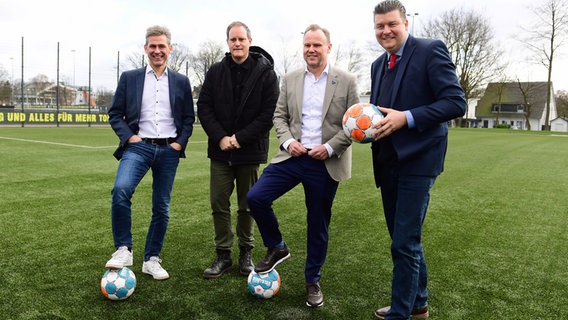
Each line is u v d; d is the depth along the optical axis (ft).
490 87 197.36
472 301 9.96
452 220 17.65
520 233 15.90
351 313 9.23
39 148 41.04
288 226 16.07
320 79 9.93
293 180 9.88
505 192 24.23
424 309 9.01
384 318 8.39
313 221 9.77
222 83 10.96
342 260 12.53
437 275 11.53
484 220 17.74
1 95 152.15
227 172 11.15
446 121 7.68
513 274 11.75
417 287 8.20
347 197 21.57
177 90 10.98
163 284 10.49
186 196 20.61
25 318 8.57
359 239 14.62
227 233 11.33
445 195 23.03
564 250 13.96
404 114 7.63
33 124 90.74
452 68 7.77
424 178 7.94
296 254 13.07
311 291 9.59
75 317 8.68
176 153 11.02
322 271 11.65
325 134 9.73
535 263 12.67
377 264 12.24
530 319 9.12
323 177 9.70
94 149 40.93
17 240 13.52
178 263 11.98
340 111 9.73
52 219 16.01
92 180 24.00
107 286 9.32
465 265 12.35
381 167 8.86
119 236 9.73
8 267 11.30
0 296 9.55
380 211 18.67
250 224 11.41
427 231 15.90
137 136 10.68
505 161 40.60
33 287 10.10
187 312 9.05
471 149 54.08
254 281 9.68
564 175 31.76
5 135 58.13
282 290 10.37
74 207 17.84
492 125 195.42
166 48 10.65
